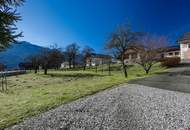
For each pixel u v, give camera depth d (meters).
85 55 79.88
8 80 37.53
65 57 81.19
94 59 79.75
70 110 9.98
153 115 8.92
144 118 8.52
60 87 19.91
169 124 7.78
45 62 54.50
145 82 20.86
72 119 8.59
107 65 68.06
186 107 10.21
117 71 53.75
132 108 10.16
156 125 7.68
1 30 7.95
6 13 7.96
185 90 15.22
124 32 36.84
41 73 52.94
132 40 36.84
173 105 10.64
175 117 8.62
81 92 14.91
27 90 20.98
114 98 12.66
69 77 43.72
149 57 38.78
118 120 8.31
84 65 76.62
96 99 12.44
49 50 56.19
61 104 11.24
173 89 15.84
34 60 56.81
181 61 50.47
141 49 38.94
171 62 44.28
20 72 53.25
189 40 54.25
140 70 47.88
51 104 11.26
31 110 10.12
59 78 42.12
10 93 19.38
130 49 38.38
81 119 8.57
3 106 11.46
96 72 53.88
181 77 24.30
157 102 11.37
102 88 16.72
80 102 11.66
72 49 81.56
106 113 9.35
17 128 7.71
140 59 40.31
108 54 37.69
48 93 15.56
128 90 15.72
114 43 36.91
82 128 7.56
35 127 7.77
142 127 7.49
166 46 45.47
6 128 7.74
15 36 8.25
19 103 12.12
